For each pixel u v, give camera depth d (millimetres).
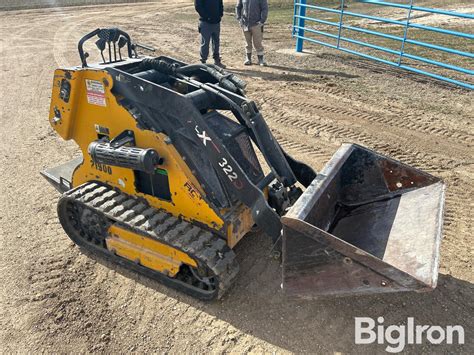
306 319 3486
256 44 10352
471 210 4770
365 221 3734
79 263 4195
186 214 3633
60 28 16750
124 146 3568
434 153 6055
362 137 6582
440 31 8320
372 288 2826
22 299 3781
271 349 3242
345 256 2807
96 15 20188
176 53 12117
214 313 3576
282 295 3721
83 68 3738
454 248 4188
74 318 3586
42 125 7492
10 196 5375
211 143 3305
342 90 8609
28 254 4332
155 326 3490
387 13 16469
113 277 4016
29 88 9477
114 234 3988
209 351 3256
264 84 9133
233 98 3613
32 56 12211
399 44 11859
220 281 3414
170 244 3467
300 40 11695
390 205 3771
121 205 3854
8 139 6977
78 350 3312
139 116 3557
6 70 10930
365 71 9844
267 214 3279
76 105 3900
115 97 3605
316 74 9711
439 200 3475
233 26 16016
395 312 3523
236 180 3342
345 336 3324
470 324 3400
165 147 3414
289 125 7102
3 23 18266
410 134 6637
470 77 9078
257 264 4078
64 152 6516
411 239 3262
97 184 4133
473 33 12523
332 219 3822
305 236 2885
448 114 7309
